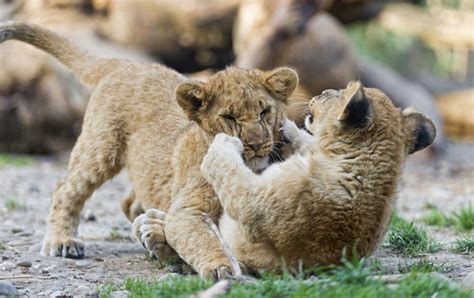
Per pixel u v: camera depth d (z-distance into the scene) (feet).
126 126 39.50
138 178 38.34
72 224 40.47
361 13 92.53
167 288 28.68
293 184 30.89
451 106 113.19
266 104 34.81
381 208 31.17
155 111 38.91
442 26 125.49
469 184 71.51
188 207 34.24
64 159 86.89
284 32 81.97
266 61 82.23
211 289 27.30
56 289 32.60
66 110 87.71
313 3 82.48
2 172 75.05
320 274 30.17
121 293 30.68
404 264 35.45
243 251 32.42
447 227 46.65
